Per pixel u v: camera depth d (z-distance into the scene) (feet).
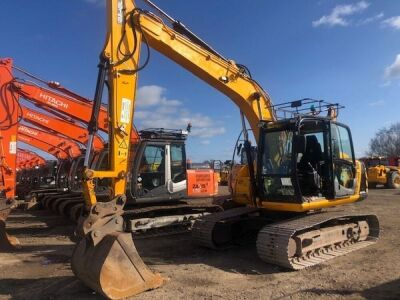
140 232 38.27
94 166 45.70
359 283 23.47
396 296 21.34
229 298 21.29
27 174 90.38
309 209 29.30
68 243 35.91
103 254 20.79
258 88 36.40
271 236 27.02
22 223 48.06
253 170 31.89
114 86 26.37
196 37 33.04
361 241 33.83
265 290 22.54
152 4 29.99
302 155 30.76
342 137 32.22
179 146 42.50
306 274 25.46
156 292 21.98
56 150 75.87
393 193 82.79
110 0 27.02
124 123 26.53
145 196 39.50
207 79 33.99
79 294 21.93
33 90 50.85
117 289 20.72
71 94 52.29
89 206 23.18
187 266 27.50
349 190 32.17
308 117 29.66
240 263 28.19
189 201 44.62
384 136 270.67
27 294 22.17
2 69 42.06
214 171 45.55
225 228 32.73
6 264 28.32
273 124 30.53
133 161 39.17
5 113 41.78
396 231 38.68
